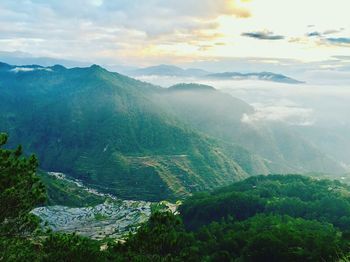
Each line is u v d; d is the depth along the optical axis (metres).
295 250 144.12
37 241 51.09
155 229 57.81
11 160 46.66
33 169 48.06
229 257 165.75
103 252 56.88
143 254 55.84
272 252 150.75
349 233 167.25
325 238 157.38
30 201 47.00
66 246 52.91
